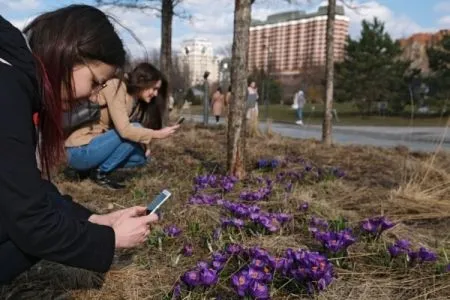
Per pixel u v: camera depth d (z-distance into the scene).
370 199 4.12
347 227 3.12
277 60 64.25
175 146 7.27
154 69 4.14
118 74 1.74
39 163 1.75
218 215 3.27
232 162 4.51
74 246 1.56
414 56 38.53
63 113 1.67
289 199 3.72
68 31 1.53
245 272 2.14
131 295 2.31
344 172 5.14
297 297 2.25
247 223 3.01
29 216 1.46
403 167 5.77
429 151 8.34
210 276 2.12
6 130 1.40
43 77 1.53
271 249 2.75
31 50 1.55
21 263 1.67
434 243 3.07
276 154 6.79
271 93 49.62
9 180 1.42
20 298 2.30
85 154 3.98
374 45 31.91
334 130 17.33
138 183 4.30
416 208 3.81
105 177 4.21
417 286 2.43
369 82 31.19
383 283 2.46
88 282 2.41
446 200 4.05
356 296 2.31
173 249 2.79
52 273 2.52
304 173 4.91
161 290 2.33
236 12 4.37
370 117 29.14
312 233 2.87
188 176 4.73
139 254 2.73
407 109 30.78
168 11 9.75
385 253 2.73
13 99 1.43
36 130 1.67
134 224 1.79
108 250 1.65
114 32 1.63
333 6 8.47
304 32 60.81
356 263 2.67
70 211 2.03
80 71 1.58
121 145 4.05
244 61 4.41
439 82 27.67
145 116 4.41
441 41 28.80
